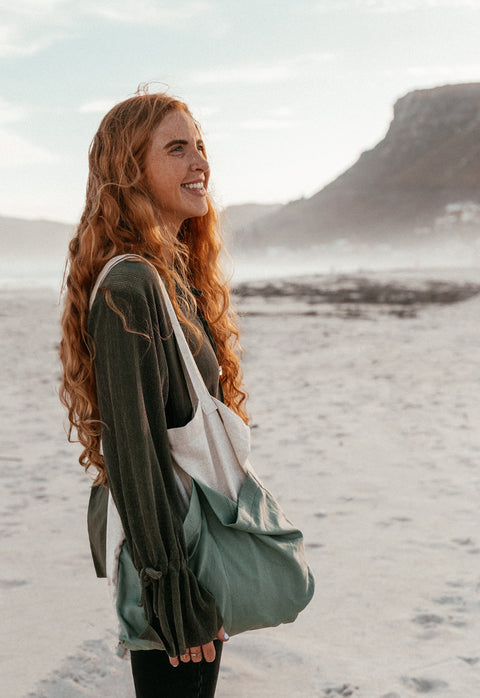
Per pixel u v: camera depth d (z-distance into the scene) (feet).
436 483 16.17
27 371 36.78
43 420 24.63
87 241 4.91
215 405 5.07
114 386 4.38
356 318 67.92
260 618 4.92
